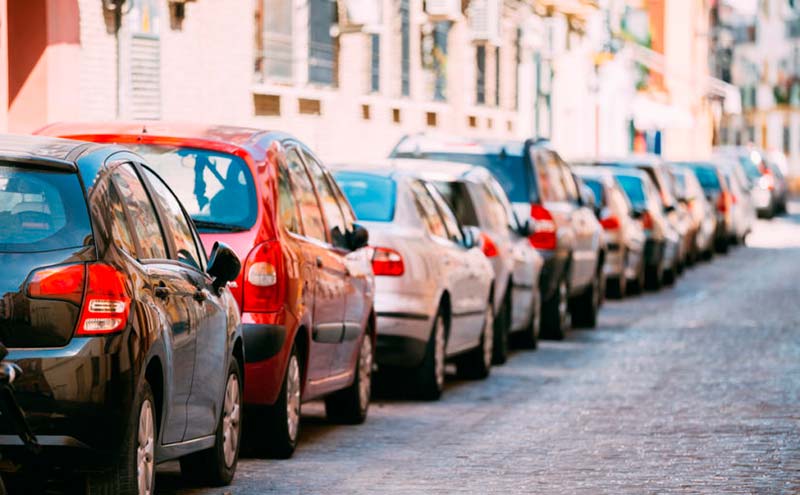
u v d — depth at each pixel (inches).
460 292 828.0
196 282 481.4
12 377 377.7
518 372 929.5
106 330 403.5
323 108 1620.3
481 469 578.9
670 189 1866.4
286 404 584.4
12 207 407.5
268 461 589.3
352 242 670.5
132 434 412.8
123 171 447.5
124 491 414.3
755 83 6501.0
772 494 525.7
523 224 1033.5
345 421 702.5
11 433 395.2
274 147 601.3
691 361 983.0
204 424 490.3
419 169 916.0
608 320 1298.0
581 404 780.0
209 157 578.6
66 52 1104.8
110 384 402.9
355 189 785.6
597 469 578.6
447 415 738.8
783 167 3850.9
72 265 403.2
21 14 1091.3
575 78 2829.7
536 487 538.3
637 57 3548.2
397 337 756.6
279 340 567.2
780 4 6461.6
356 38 1718.8
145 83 1235.9
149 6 1236.5
